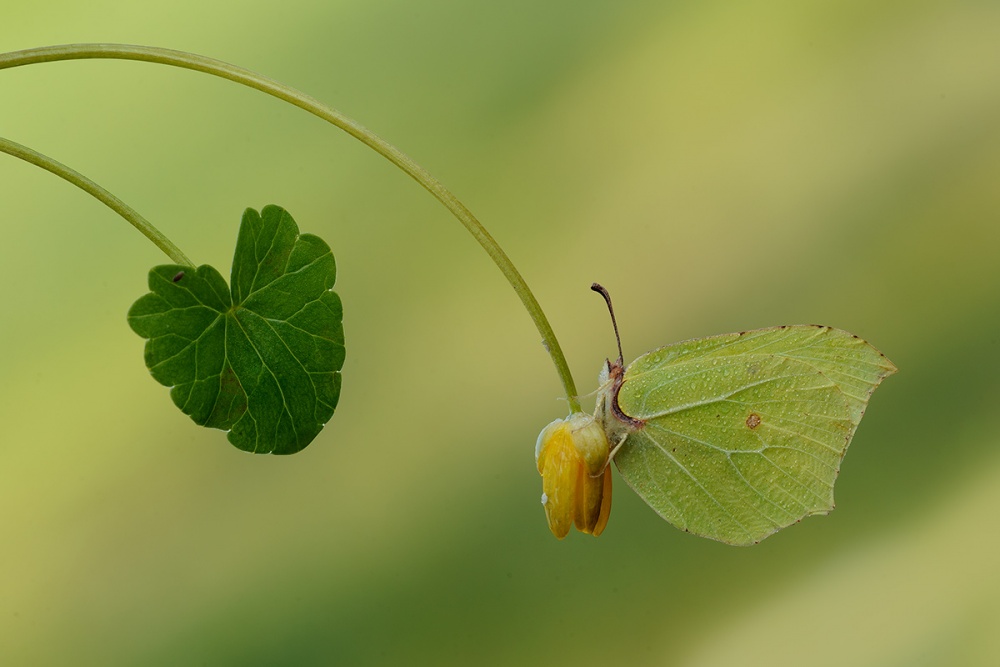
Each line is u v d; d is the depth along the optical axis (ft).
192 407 1.23
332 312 1.25
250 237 1.23
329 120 1.21
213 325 1.24
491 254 1.23
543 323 1.25
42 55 1.21
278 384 1.25
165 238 1.23
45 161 1.22
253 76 1.21
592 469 1.26
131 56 1.21
